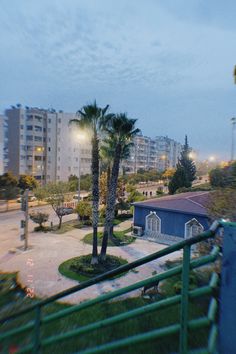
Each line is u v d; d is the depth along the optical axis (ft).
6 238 69.41
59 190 84.43
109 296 6.57
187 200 73.92
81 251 58.90
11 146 187.21
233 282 4.41
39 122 193.06
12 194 133.49
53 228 81.05
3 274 45.01
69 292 7.62
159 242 68.08
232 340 4.32
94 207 49.42
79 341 13.53
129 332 13.76
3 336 10.52
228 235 4.55
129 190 112.06
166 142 391.65
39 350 8.43
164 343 7.41
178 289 18.66
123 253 58.23
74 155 208.74
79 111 50.08
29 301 32.45
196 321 4.85
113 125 49.57
